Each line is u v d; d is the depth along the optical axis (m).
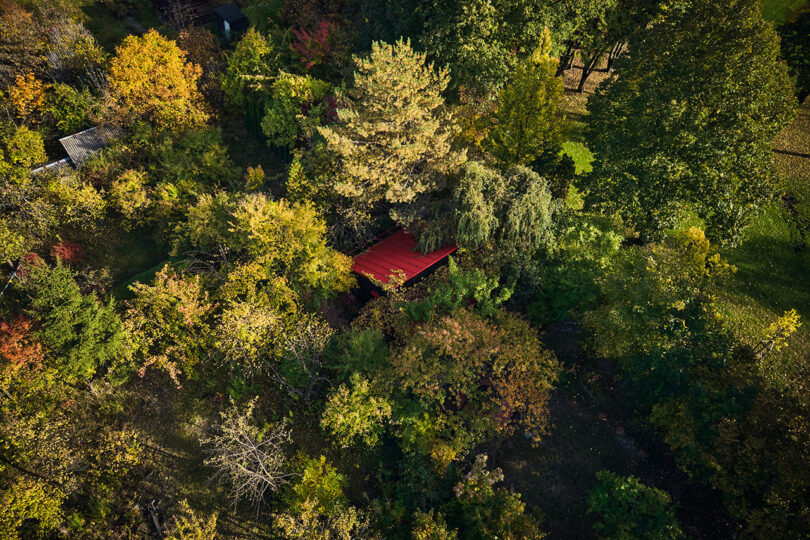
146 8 54.47
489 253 27.11
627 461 23.91
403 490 23.20
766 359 27.50
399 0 34.00
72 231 32.88
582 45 39.72
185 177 33.72
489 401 24.20
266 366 27.00
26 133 32.72
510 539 19.88
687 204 30.80
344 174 28.23
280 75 37.56
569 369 25.83
